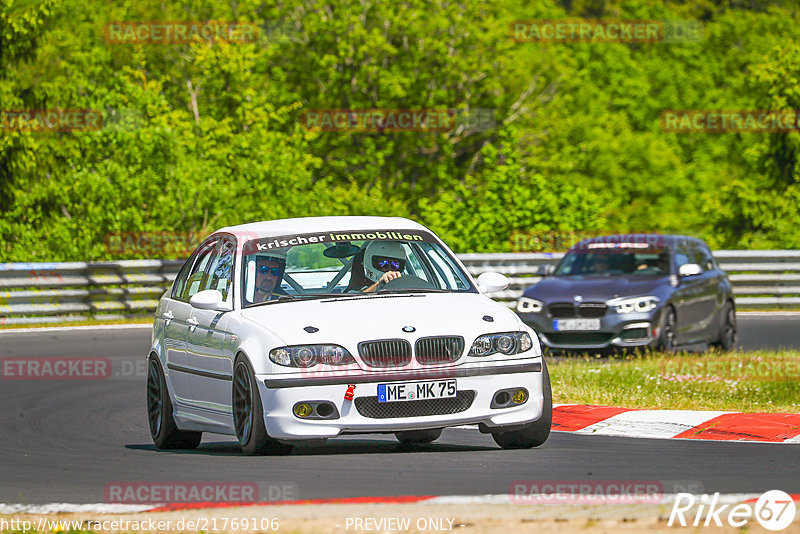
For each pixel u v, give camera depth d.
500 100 145.88
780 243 119.38
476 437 35.25
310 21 139.88
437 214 102.88
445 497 23.58
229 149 108.88
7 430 39.38
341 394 28.97
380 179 137.38
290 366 29.12
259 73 135.50
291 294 32.62
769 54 128.25
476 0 144.00
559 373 47.00
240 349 30.16
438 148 142.25
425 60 143.12
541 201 101.69
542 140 146.12
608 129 164.38
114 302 81.94
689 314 59.56
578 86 168.62
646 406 39.59
